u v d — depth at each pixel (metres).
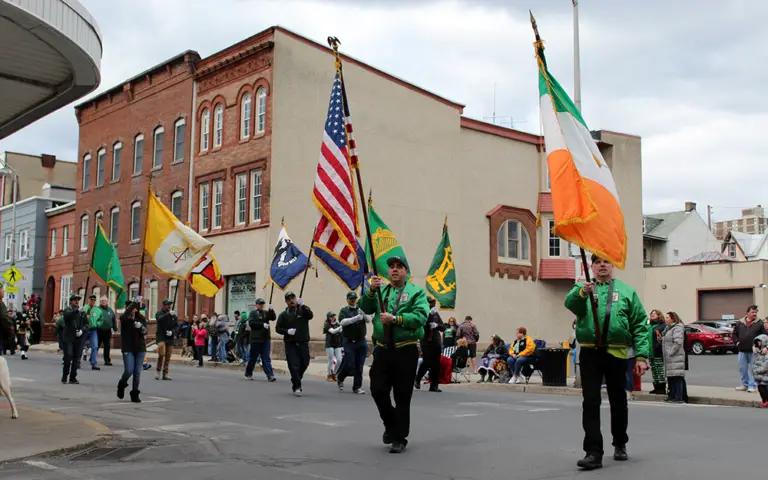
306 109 32.41
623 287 7.80
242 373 23.66
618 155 44.12
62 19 9.61
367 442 9.63
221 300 33.03
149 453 8.96
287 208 31.39
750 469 7.56
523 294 39.72
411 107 36.03
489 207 38.97
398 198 35.00
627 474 7.33
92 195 44.22
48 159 62.72
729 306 47.72
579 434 10.28
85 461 8.46
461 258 37.31
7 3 8.70
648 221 62.38
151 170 38.72
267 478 7.45
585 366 7.79
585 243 7.96
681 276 49.91
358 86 34.00
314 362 28.38
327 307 31.75
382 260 23.20
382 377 8.79
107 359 24.39
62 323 18.28
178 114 37.06
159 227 17.91
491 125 39.47
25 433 9.84
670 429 10.80
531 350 19.94
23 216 53.53
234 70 33.69
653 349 17.44
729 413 13.45
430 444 9.41
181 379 20.09
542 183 41.47
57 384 17.88
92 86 11.46
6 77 11.22
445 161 37.22
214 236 33.75
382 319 8.42
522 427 11.02
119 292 21.39
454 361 21.70
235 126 33.38
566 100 8.55
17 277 34.53
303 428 10.99
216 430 10.80
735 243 70.19
